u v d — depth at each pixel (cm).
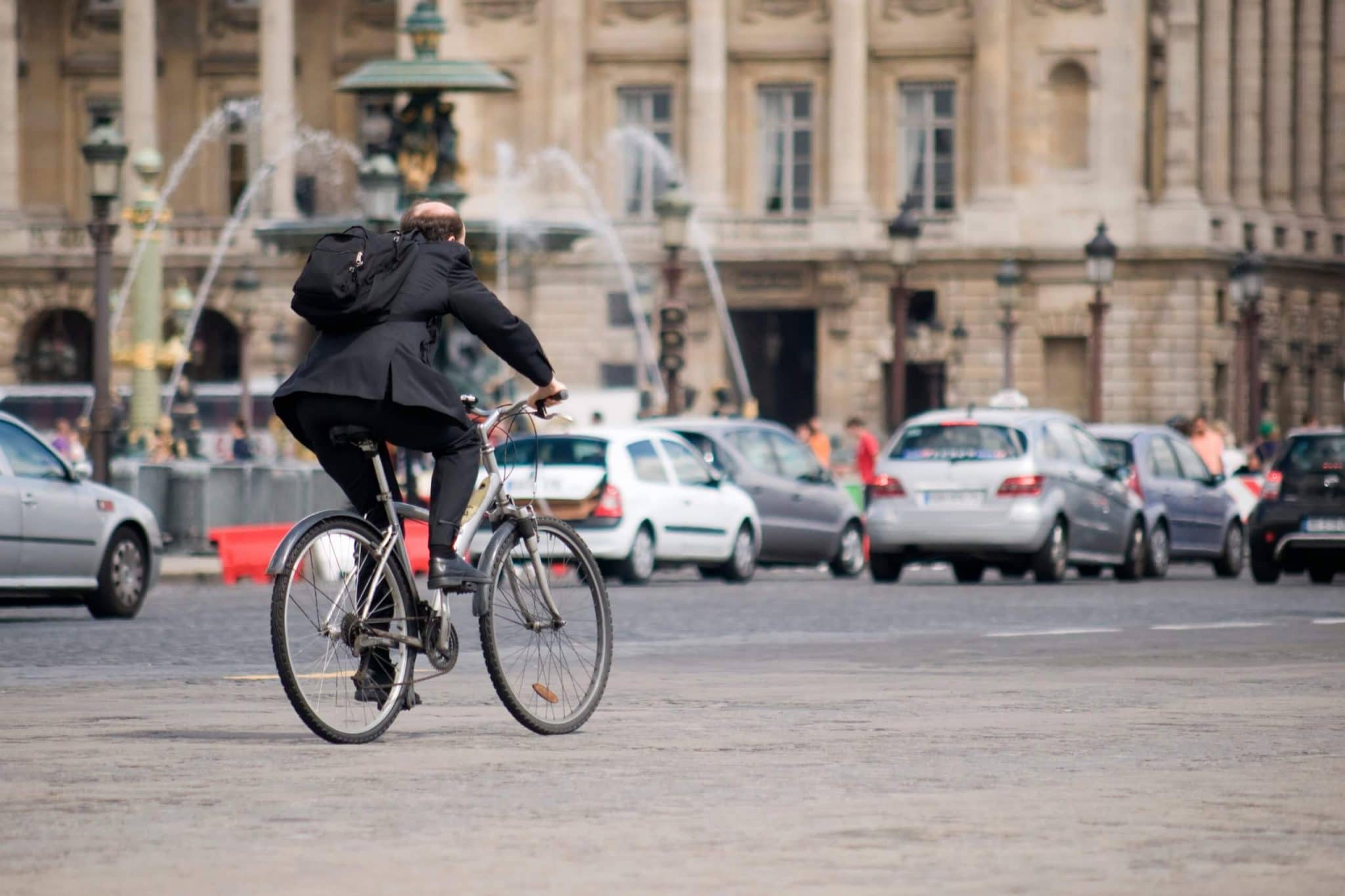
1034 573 7600
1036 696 3238
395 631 2627
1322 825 2028
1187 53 19762
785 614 5800
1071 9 19588
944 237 19712
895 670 3772
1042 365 19650
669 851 1892
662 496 7575
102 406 8712
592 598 2770
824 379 19725
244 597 6769
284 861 1847
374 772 2372
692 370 19900
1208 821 2052
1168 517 8288
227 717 2939
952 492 7562
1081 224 19575
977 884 1745
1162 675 3644
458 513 2625
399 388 2555
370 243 2592
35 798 2186
